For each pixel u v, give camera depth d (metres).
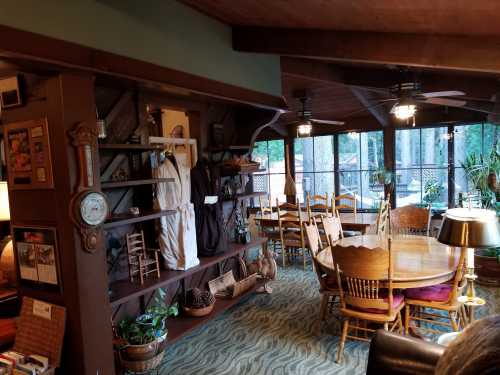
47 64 2.00
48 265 2.31
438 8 2.09
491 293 4.06
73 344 2.25
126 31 2.46
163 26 2.77
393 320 2.77
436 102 4.23
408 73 3.99
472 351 1.09
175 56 2.88
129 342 2.55
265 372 2.74
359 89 5.34
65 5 2.07
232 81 3.51
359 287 2.76
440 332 3.16
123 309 3.02
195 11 3.07
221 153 4.34
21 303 2.48
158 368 2.80
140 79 2.56
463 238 2.17
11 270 2.62
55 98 2.14
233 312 3.85
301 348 3.07
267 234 5.68
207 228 3.82
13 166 2.40
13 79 2.28
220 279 4.06
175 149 4.04
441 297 2.89
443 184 6.65
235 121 4.57
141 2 2.59
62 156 2.16
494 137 6.12
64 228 2.21
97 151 2.31
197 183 3.72
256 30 3.40
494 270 4.24
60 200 2.21
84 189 2.22
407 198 6.97
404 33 2.71
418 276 2.67
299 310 3.86
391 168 6.90
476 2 1.92
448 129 6.52
